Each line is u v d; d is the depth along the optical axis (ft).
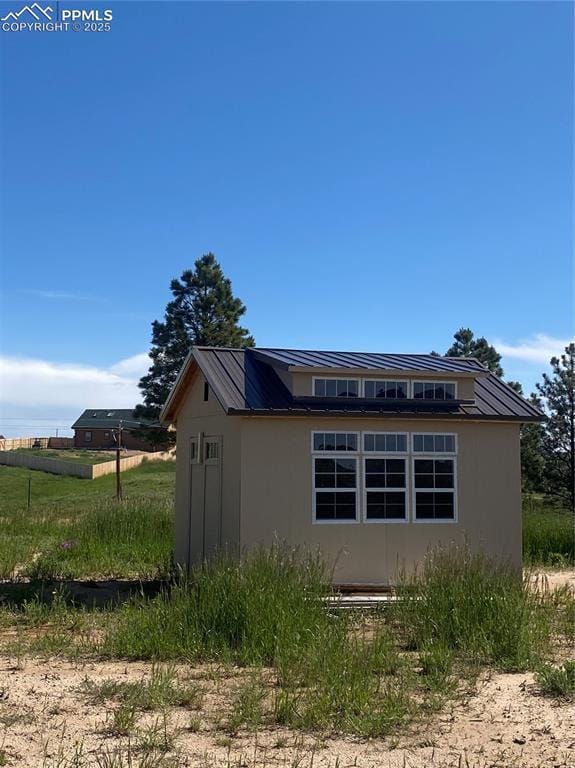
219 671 31.30
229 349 55.16
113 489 152.05
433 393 52.75
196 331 163.63
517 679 31.30
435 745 23.50
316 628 35.27
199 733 24.17
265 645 33.65
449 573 41.01
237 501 48.39
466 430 52.65
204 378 54.65
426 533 51.01
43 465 193.26
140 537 71.87
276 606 35.96
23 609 44.78
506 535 52.85
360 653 32.32
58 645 35.60
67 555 63.31
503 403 54.34
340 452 49.90
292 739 23.80
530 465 102.42
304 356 54.24
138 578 56.90
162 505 90.89
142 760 21.38
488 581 40.86
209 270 164.76
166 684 28.35
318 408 49.26
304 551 48.37
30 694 27.91
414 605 39.06
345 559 49.26
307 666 30.76
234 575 38.75
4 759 21.50
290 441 49.01
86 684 29.01
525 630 35.81
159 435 161.68
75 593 50.49
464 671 31.91
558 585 55.42
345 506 49.70
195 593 37.83
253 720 25.05
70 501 129.70
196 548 55.42
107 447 294.25
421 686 29.48
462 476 52.24
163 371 161.48
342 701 26.55
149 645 34.45
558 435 101.14
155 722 24.89
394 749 23.11
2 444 265.95
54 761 21.44
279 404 48.83
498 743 23.79
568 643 37.93
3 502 129.59
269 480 48.44
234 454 49.37
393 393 51.78
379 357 57.36
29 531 80.89
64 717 25.40
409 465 51.13
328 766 21.62
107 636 36.45
